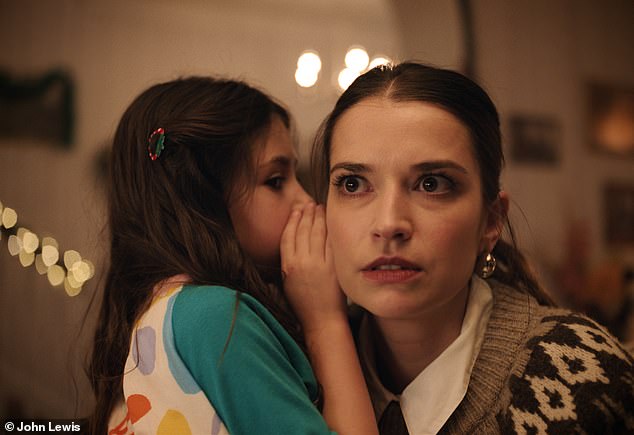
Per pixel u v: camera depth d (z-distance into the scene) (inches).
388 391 29.9
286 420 24.8
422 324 27.8
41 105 132.2
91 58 137.4
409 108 25.8
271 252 34.0
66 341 108.9
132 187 33.5
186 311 26.8
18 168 128.6
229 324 26.0
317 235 31.4
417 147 25.1
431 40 104.4
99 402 32.0
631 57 123.1
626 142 120.9
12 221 91.0
